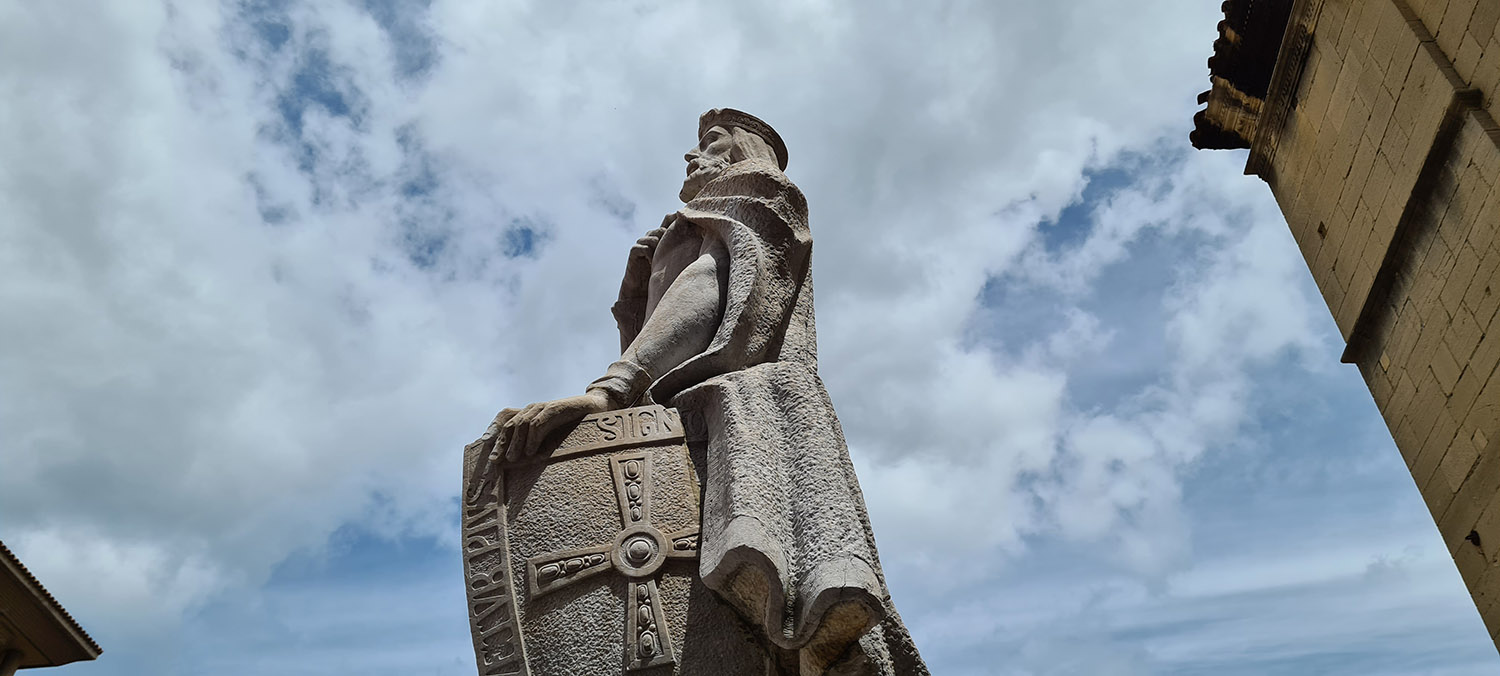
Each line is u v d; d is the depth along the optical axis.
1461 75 10.23
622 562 3.47
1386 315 11.92
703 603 3.39
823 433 3.74
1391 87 11.11
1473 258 10.23
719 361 4.26
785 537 3.36
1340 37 11.95
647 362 4.23
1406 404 11.66
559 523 3.61
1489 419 10.26
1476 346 10.35
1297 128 13.21
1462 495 10.75
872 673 3.15
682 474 3.72
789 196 4.93
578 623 3.38
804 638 3.04
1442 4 10.42
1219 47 13.83
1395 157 11.17
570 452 3.79
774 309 4.55
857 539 3.29
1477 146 9.92
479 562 3.59
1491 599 10.35
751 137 6.00
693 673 3.26
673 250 5.09
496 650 3.40
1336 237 12.62
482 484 3.77
